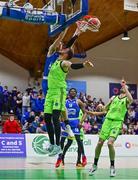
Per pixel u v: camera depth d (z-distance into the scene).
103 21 22.92
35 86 23.98
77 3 6.94
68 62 6.52
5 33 21.48
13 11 6.98
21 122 19.38
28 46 22.84
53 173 8.45
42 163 11.74
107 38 25.78
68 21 7.14
